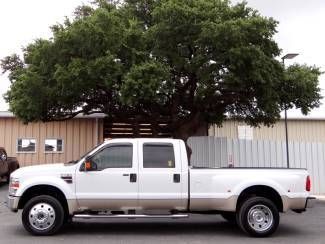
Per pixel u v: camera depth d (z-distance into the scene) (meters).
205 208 11.07
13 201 10.76
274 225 11.03
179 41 18.08
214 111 21.67
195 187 11.00
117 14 19.97
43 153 26.38
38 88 18.39
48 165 11.25
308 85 20.02
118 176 10.89
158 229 12.01
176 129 21.25
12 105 19.20
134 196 10.85
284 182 11.20
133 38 18.20
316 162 23.03
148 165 11.01
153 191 10.90
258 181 11.09
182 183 10.97
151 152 11.11
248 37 17.75
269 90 18.56
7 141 26.25
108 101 20.05
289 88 20.00
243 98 20.11
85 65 17.20
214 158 23.09
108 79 17.09
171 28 17.84
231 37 17.03
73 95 18.22
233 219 12.60
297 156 22.97
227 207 11.02
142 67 16.80
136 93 16.66
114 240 10.43
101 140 26.62
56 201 10.86
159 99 17.62
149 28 19.34
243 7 18.72
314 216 14.79
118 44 17.64
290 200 11.17
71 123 26.64
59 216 10.84
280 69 19.14
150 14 20.77
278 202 11.42
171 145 11.16
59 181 10.83
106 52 17.09
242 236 11.11
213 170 11.12
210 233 11.49
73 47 17.77
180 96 20.09
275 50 18.91
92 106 20.55
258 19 17.64
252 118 22.53
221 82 18.56
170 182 10.95
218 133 28.67
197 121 21.31
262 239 10.77
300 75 19.88
